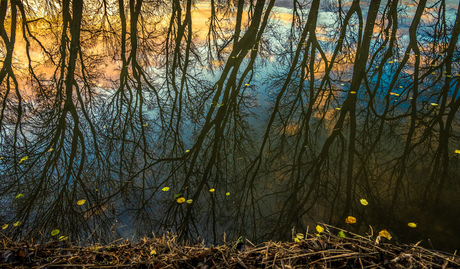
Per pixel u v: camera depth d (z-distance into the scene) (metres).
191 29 8.80
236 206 3.18
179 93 5.80
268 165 3.87
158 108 5.32
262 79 6.15
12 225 2.90
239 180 3.61
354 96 5.33
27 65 6.71
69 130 4.61
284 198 3.27
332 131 4.48
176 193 3.40
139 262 2.10
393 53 7.00
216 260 2.06
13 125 4.67
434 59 6.58
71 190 3.41
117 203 3.24
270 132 4.58
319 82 5.95
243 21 9.33
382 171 3.57
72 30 8.16
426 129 4.30
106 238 2.74
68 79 6.15
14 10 7.50
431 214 2.87
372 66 6.44
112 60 7.08
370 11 8.77
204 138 4.48
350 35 8.15
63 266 2.08
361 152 3.96
